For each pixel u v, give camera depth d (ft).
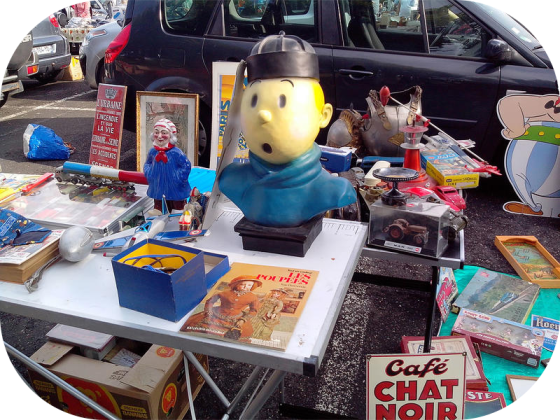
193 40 12.16
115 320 4.20
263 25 11.89
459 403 4.98
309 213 5.09
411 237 5.52
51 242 5.11
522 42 10.93
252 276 4.71
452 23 11.13
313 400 6.60
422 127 6.36
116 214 6.21
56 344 6.21
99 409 5.11
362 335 7.80
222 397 6.06
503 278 8.87
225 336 3.88
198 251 4.48
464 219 5.61
